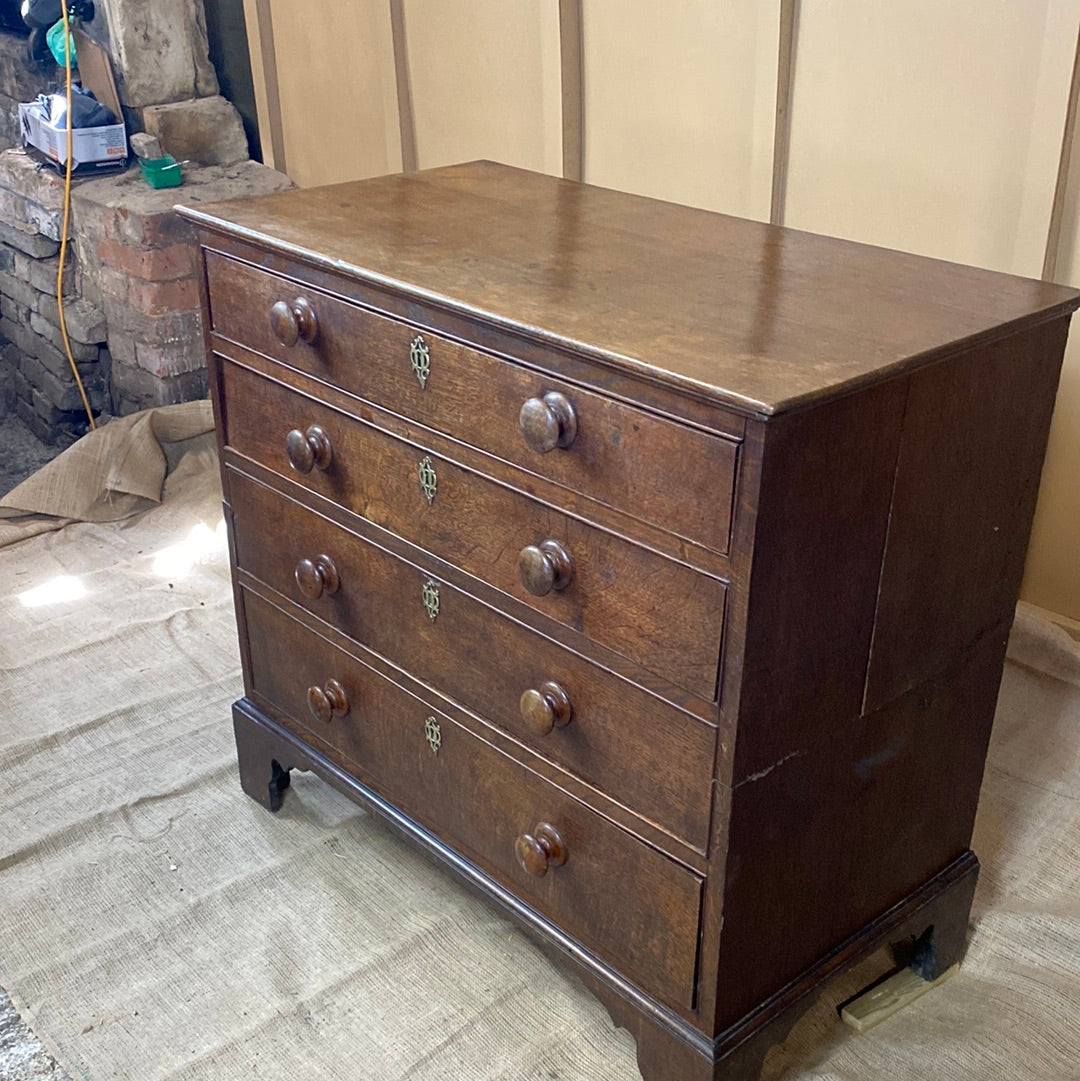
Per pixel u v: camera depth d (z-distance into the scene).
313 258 1.49
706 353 1.18
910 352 1.19
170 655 2.42
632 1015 1.48
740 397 1.08
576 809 1.47
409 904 1.83
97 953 1.74
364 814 2.01
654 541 1.24
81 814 2.00
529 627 1.43
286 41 3.16
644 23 2.34
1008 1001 1.64
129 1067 1.56
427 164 2.94
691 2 2.25
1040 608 2.32
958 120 2.00
